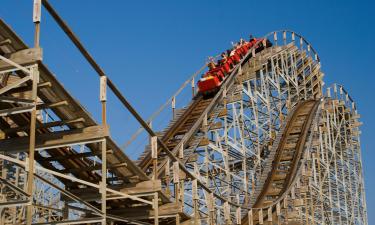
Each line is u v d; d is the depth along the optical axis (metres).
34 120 17.23
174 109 47.06
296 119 52.66
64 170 22.48
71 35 18.16
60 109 20.03
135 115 21.66
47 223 19.11
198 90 49.75
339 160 56.56
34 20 17.58
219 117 45.50
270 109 51.66
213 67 51.81
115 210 25.30
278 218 37.19
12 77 22.83
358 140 59.75
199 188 39.97
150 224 23.80
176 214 24.62
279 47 58.75
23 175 27.78
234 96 46.53
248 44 57.47
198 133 43.66
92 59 19.05
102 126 19.59
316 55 64.81
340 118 59.97
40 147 19.97
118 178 23.33
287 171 44.75
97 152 21.27
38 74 17.53
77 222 19.11
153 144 23.33
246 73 51.12
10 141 20.33
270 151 48.09
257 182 45.41
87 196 23.28
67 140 19.84
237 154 46.34
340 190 54.50
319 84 64.25
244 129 47.66
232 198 43.31
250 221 34.75
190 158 40.00
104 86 19.77
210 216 29.14
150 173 36.62
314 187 46.12
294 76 59.94
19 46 17.61
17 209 27.92
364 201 58.03
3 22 16.84
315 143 48.34
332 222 48.91
